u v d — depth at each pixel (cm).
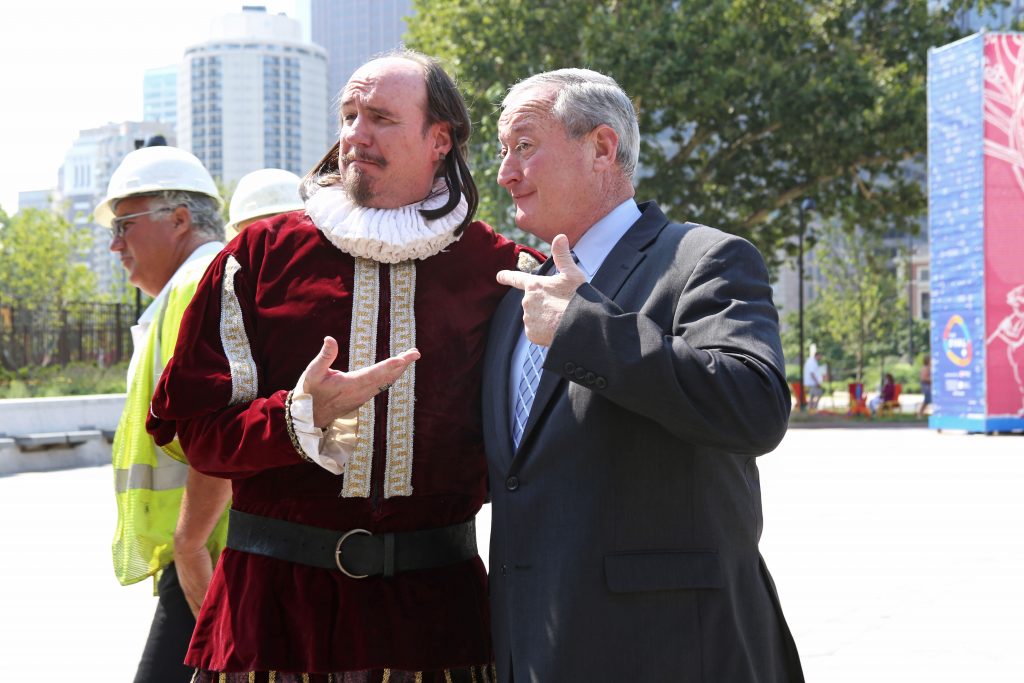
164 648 318
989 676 498
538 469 231
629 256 238
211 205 355
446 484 259
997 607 628
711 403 205
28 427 1371
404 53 272
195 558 304
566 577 221
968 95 1880
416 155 261
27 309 1911
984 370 1881
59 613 633
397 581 253
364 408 250
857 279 4425
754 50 2439
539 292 221
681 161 2659
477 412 265
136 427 320
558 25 2412
